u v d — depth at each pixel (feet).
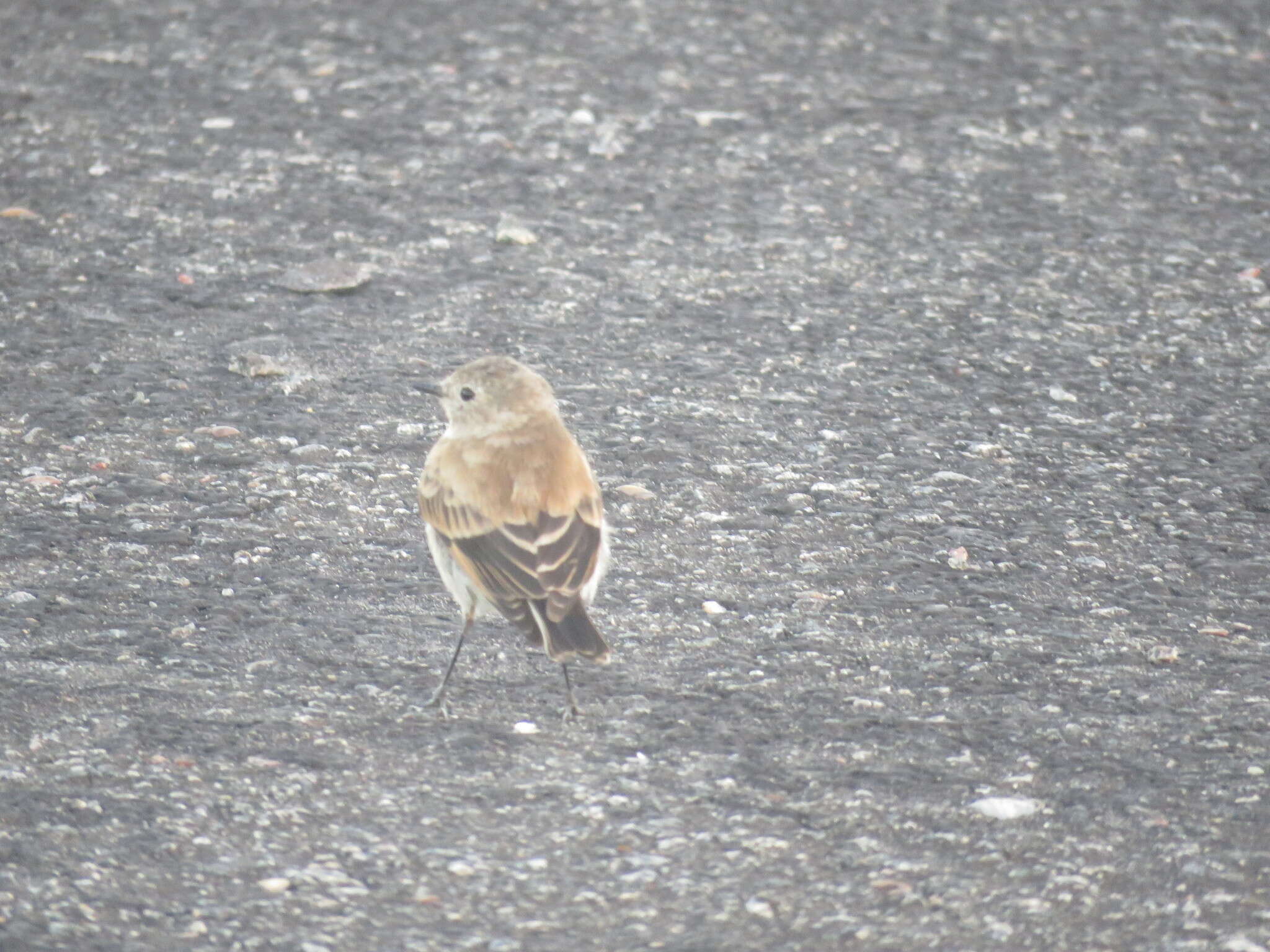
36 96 66.08
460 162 61.98
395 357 47.91
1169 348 50.14
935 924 25.03
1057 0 83.76
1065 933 24.88
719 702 31.73
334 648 33.40
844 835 27.43
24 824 26.81
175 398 44.65
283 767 28.96
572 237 56.54
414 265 54.03
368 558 37.32
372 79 69.51
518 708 31.45
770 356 48.91
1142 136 67.00
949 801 28.50
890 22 79.66
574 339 49.60
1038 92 71.20
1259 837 27.61
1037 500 40.96
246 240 55.01
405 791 28.40
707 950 24.25
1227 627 35.12
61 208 56.54
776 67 72.95
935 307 52.49
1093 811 28.27
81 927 24.18
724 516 39.81
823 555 38.04
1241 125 68.54
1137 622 35.27
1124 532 39.37
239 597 35.19
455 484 31.73
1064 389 47.29
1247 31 80.07
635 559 37.68
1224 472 42.52
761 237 57.16
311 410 44.50
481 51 73.36
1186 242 57.77
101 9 76.64
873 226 58.34
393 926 24.63
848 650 33.88
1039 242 57.52
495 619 35.01
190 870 25.85
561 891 25.68
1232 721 31.35
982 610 35.65
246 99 66.95
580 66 72.02
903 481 41.78
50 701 30.68
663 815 27.86
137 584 35.45
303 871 25.95
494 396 32.37
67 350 47.01
